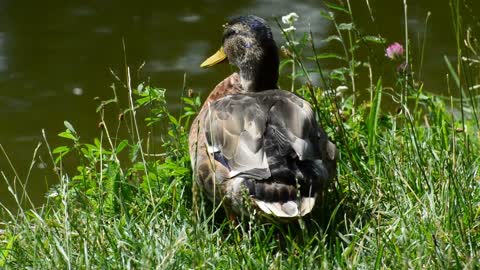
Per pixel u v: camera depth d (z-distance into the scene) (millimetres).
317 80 15008
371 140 10797
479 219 9148
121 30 17953
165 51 16969
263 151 9141
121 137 14117
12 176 13328
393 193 9680
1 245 9406
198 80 15750
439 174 9812
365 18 17719
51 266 8469
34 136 14555
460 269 7922
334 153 9742
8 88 16000
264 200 8922
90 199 10102
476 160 10258
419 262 8039
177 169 10164
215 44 17172
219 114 9750
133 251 8703
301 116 9477
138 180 10359
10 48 17406
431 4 18281
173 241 8734
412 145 10367
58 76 16375
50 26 18297
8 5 19281
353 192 10102
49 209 10039
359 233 8680
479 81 13781
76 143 10398
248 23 11219
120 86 15883
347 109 11766
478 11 17172
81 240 8562
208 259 8438
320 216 9680
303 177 9016
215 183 9195
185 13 18625
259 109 9586
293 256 8430
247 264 8359
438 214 9164
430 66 15781
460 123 11789
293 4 18609
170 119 10789
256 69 11078
